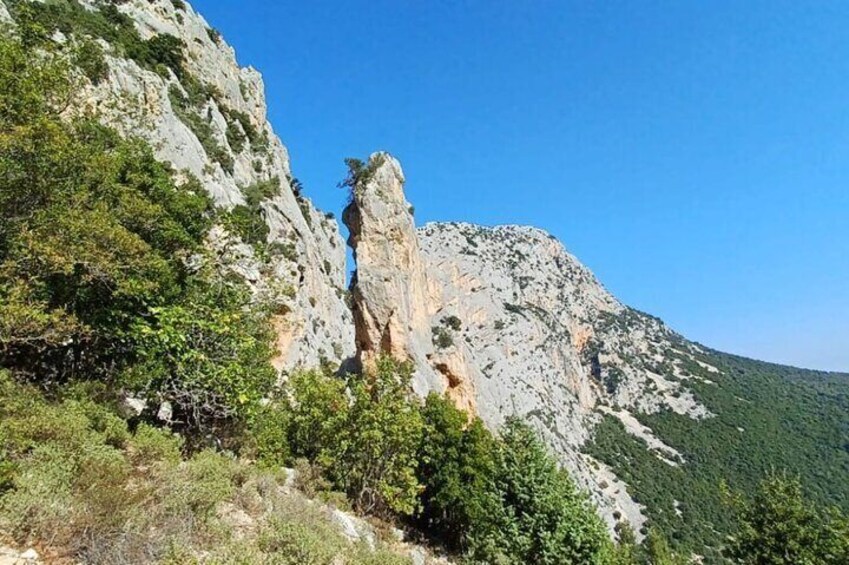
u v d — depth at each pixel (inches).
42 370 569.9
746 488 4217.5
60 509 280.2
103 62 1354.6
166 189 703.1
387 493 785.6
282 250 2139.5
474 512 860.6
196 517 342.0
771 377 7598.4
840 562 584.7
